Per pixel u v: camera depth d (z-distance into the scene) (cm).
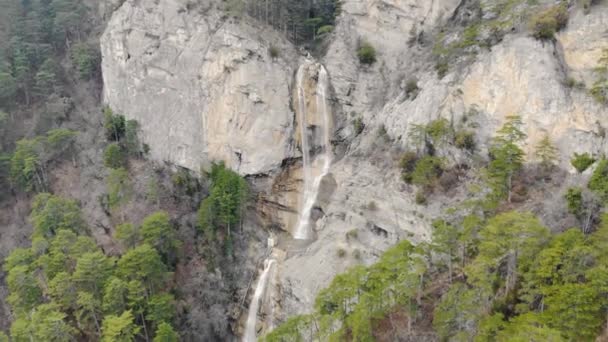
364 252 5959
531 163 5488
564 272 3656
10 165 7669
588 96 5328
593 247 3738
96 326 5681
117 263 5916
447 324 4006
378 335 4544
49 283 5656
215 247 6869
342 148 7625
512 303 4000
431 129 6038
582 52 5566
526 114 5628
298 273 6188
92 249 6128
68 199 7188
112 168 7744
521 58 5784
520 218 4097
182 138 7750
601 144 5128
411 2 7606
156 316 5559
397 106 6869
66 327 5225
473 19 6894
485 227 4262
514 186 5334
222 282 6769
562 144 5381
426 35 7512
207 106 7594
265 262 6869
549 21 5712
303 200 7388
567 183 5062
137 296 5550
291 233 7169
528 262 3906
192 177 7650
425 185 5872
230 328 6619
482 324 3669
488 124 5859
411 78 6988
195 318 6272
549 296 3581
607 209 4309
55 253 5966
